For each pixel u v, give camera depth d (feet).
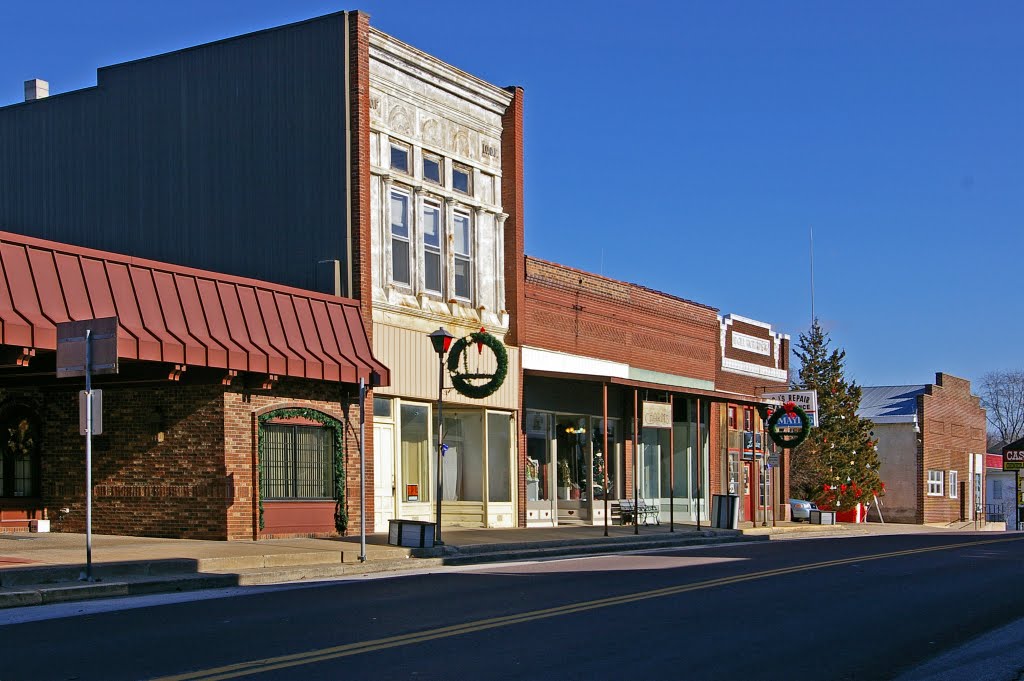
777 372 156.46
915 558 75.92
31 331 60.54
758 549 85.92
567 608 45.70
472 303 98.27
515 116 103.09
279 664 32.73
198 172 90.17
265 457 75.92
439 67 93.50
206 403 73.56
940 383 198.39
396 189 89.76
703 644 37.88
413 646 36.14
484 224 99.71
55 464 77.82
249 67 88.79
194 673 31.24
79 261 65.10
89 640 36.88
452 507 97.71
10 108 97.91
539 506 104.73
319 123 85.81
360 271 83.92
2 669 31.86
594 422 114.52
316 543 72.64
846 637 40.29
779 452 152.25
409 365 89.04
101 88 94.43
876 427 188.75
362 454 65.98
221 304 72.95
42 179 96.27
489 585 54.85
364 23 85.46
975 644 39.68
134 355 65.36
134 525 75.41
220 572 57.52
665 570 63.93
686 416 129.90
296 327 77.66
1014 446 212.23
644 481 123.03
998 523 212.84
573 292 111.04
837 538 108.47
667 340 128.06
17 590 47.55
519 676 31.76
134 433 75.77
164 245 91.15
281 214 86.63
